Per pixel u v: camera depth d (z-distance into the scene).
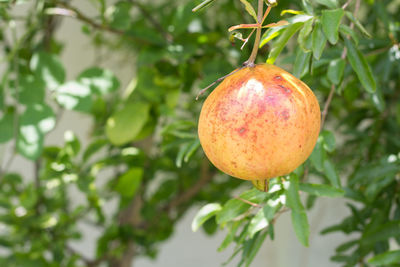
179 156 0.81
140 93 1.15
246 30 0.80
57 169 1.08
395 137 1.09
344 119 1.22
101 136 1.33
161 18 1.31
